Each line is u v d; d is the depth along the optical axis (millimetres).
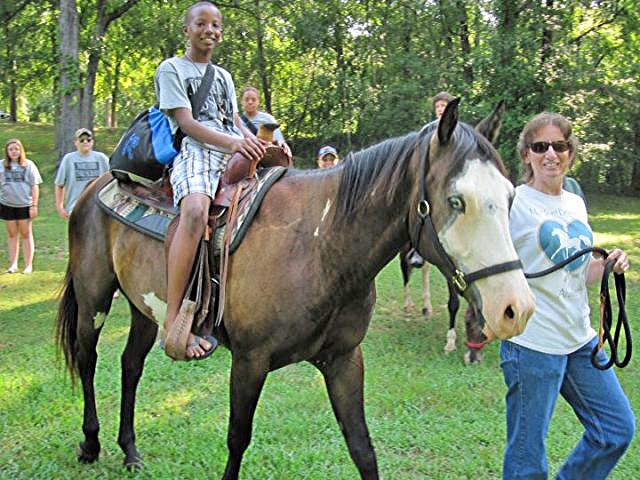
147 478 3398
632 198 20062
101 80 27641
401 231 2398
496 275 2031
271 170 2900
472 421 4121
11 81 21609
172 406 4309
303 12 19781
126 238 3232
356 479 3346
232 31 20797
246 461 3512
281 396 4473
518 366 2502
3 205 8383
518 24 16344
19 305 7039
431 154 2205
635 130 19281
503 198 2078
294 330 2564
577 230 2553
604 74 16938
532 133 2600
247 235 2705
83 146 7344
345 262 2490
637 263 10109
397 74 19125
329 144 21172
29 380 4703
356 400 2746
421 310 7262
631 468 3486
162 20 20234
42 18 20469
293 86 21703
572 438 3844
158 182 3248
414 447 3738
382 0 19828
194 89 3012
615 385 2523
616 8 18141
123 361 3592
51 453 3646
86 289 3570
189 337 2717
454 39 20141
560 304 2471
